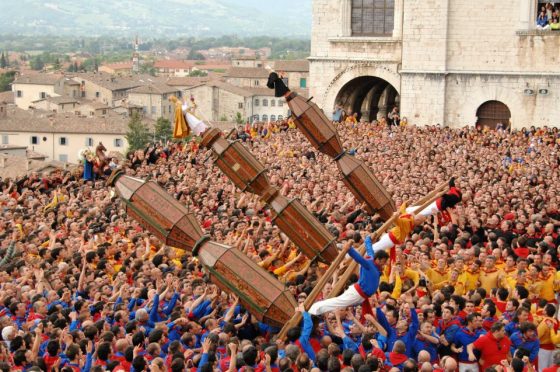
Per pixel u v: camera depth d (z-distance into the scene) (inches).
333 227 1245.7
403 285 1035.3
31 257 1186.0
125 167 2146.9
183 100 776.9
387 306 893.2
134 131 6166.3
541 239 1274.6
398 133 2479.1
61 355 846.5
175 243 701.3
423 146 2220.7
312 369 743.1
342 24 3021.7
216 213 1457.9
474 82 2824.8
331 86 3061.0
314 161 2034.9
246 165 759.1
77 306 952.3
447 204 756.6
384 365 828.0
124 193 700.7
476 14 2795.3
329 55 3048.7
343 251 732.0
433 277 1082.1
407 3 2859.3
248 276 699.4
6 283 1042.1
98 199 1667.1
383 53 2965.1
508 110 2812.5
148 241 1216.2
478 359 888.9
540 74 2751.0
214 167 1943.9
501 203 1494.8
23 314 971.3
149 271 1085.1
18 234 1381.6
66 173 2063.2
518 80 2775.6
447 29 2824.8
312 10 3056.1
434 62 2844.5
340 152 785.6
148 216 697.6
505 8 2768.2
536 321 972.6
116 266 1183.6
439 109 2859.3
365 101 3265.3
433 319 910.4
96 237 1280.8
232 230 1294.3
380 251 757.3
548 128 2605.8
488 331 901.8
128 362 825.5
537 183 1768.0
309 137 782.5
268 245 1170.0
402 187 1584.6
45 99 7647.6
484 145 2325.3
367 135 2444.6
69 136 6146.7
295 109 775.7
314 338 844.0
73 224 1357.0
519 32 2753.4
